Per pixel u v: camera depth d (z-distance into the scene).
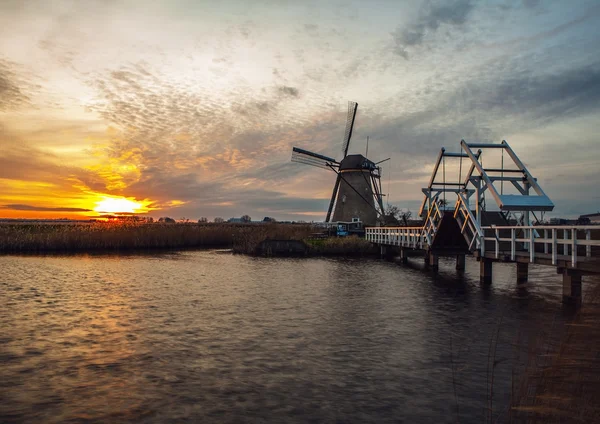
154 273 25.06
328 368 9.49
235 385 8.52
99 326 12.98
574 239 14.38
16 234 40.09
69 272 25.08
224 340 11.60
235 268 28.14
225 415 7.25
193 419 7.11
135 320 13.74
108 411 7.39
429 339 11.73
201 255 37.22
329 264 31.42
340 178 61.41
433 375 9.03
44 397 7.95
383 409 7.46
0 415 7.23
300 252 40.00
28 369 9.38
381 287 20.67
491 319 13.95
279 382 8.68
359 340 11.66
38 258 33.09
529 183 20.12
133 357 10.20
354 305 16.33
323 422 7.01
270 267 28.94
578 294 14.88
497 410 7.32
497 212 22.92
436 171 23.58
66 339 11.62
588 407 3.79
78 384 8.55
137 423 6.98
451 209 25.56
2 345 11.08
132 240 43.62
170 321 13.64
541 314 14.15
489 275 21.44
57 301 16.69
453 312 15.07
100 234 42.22
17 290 19.05
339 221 58.03
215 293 18.66
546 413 3.99
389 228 36.75
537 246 23.67
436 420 7.04
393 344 11.29
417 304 16.53
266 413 7.33
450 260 35.47
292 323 13.49
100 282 21.47
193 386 8.46
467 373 9.09
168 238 46.09
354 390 8.28
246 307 15.82
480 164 20.39
